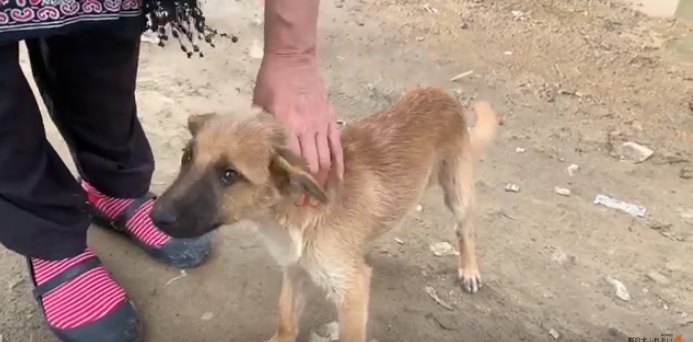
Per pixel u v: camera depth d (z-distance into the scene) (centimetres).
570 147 143
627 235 123
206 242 110
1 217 88
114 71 90
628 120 152
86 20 76
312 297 107
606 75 166
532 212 126
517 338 104
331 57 165
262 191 78
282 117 80
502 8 189
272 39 80
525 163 138
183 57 158
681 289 113
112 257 111
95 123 98
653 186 134
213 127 77
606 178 136
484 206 126
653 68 169
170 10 81
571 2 194
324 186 83
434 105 101
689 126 151
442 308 108
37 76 95
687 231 125
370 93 154
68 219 93
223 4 178
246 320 103
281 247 87
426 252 117
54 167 89
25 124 81
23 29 72
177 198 75
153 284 107
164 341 99
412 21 181
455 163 105
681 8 192
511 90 159
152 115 141
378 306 107
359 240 90
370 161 92
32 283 101
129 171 107
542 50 173
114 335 96
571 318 107
